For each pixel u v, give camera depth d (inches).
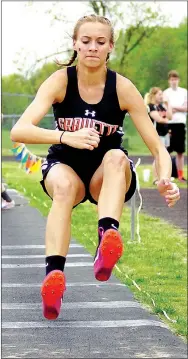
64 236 199.9
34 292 334.6
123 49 1552.7
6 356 256.1
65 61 218.4
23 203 588.1
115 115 208.4
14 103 1274.6
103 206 200.1
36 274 367.2
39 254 409.7
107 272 199.6
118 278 365.4
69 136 195.2
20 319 297.0
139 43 1573.6
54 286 197.0
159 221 529.3
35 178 792.9
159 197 650.8
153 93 721.0
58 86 205.2
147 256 413.4
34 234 461.1
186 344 273.6
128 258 407.2
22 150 514.3
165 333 284.7
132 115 211.5
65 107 206.8
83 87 206.2
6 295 328.5
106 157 204.5
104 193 201.2
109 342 272.1
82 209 573.9
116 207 199.8
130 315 305.6
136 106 209.5
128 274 374.0
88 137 193.9
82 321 296.4
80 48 203.5
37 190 665.6
